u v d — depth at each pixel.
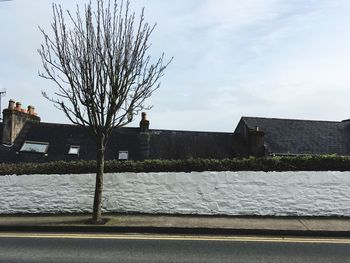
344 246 8.65
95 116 11.23
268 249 8.39
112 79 11.19
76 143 24.66
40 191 12.72
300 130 28.48
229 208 12.05
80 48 11.12
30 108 26.05
